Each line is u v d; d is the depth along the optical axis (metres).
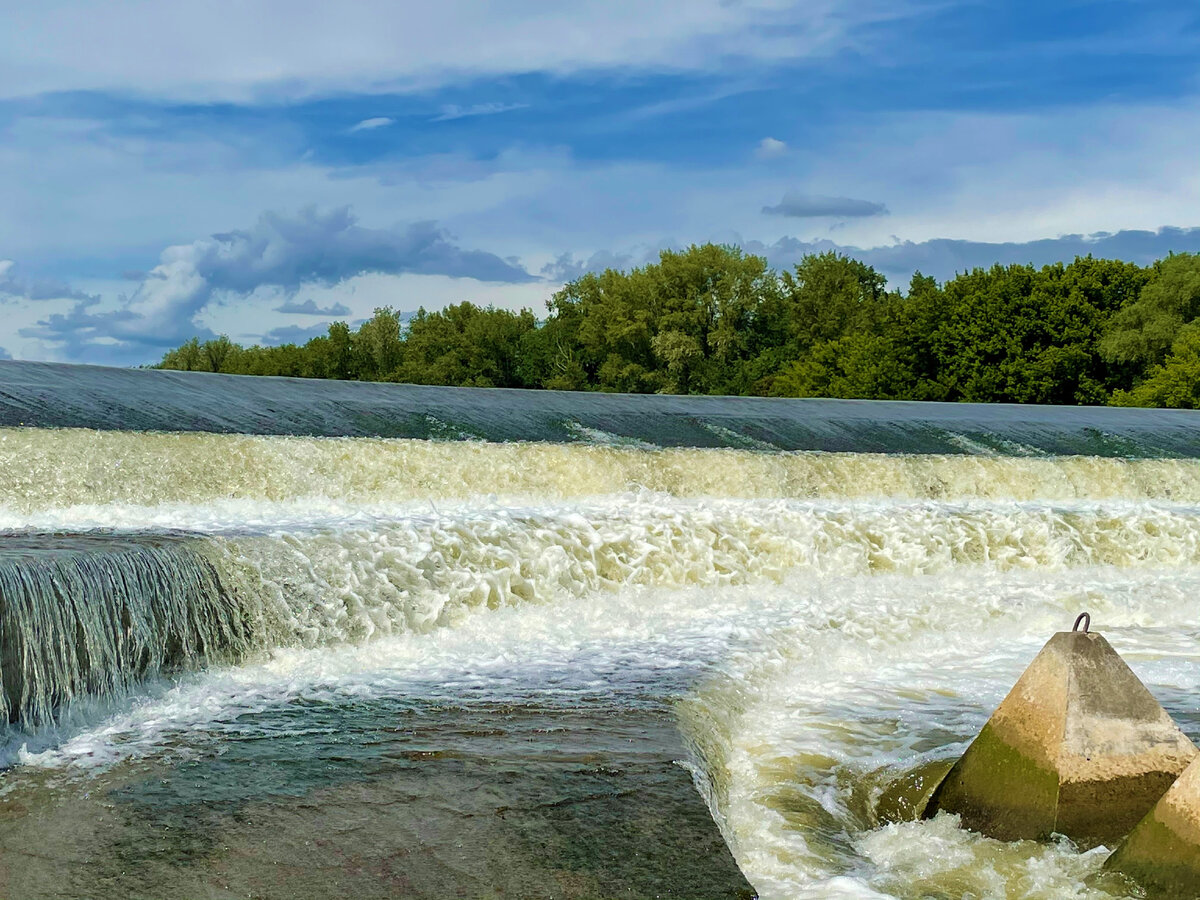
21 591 6.65
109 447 12.54
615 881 4.81
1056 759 5.68
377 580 9.52
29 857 5.05
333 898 4.66
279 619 8.77
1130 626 11.65
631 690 7.93
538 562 10.73
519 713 7.28
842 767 7.12
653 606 11.00
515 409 22.12
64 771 6.12
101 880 4.83
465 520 10.95
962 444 22.19
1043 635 11.24
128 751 6.46
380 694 7.79
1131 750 5.69
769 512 12.77
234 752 6.43
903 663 9.95
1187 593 12.38
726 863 5.00
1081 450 22.00
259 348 92.94
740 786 6.73
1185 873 5.05
